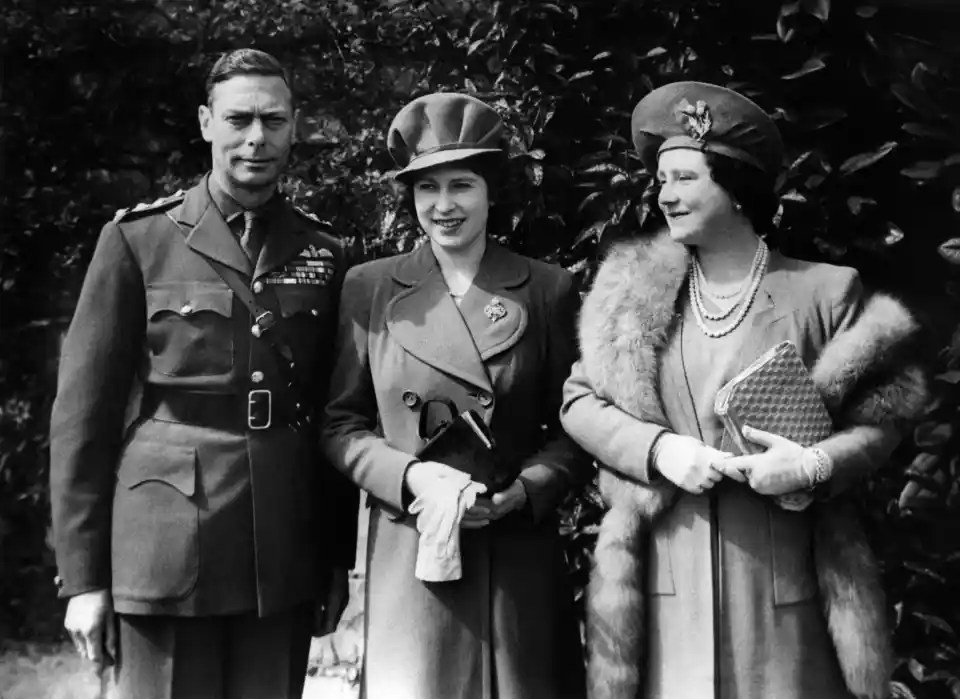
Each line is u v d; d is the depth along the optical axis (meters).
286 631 2.69
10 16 4.18
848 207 2.89
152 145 4.24
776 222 2.86
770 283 2.39
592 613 2.44
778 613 2.32
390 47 3.57
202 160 4.22
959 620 2.88
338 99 3.63
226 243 2.66
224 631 2.64
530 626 2.54
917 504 2.84
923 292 2.91
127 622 2.60
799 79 2.90
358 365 2.64
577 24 2.99
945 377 2.79
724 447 2.32
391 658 2.51
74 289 4.43
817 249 2.92
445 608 2.50
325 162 3.59
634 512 2.41
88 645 2.59
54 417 2.62
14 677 4.22
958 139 2.82
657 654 2.40
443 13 3.22
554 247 3.03
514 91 3.01
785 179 2.83
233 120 2.59
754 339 2.35
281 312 2.67
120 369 2.63
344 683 3.90
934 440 2.82
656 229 2.88
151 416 2.63
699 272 2.45
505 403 2.55
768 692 2.30
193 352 2.60
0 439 4.53
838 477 2.27
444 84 3.21
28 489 4.56
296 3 3.70
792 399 2.28
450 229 2.57
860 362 2.29
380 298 2.66
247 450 2.61
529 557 2.57
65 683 4.16
